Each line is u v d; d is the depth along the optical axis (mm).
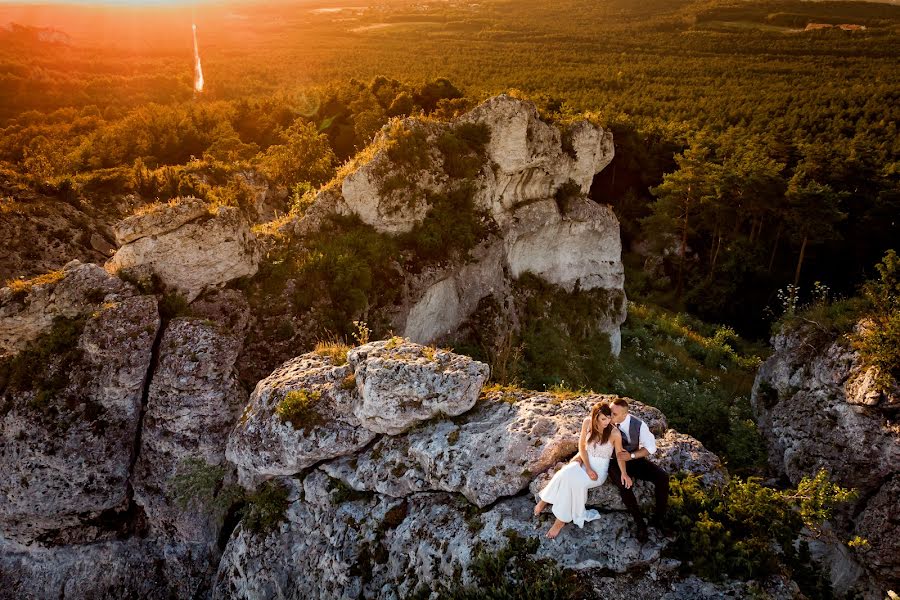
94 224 26188
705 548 7523
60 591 10938
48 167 46625
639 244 54375
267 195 34844
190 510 11211
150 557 11250
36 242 23828
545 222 20922
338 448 10141
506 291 19375
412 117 18641
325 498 10180
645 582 7586
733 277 43562
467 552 8344
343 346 12281
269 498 10719
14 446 10695
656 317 35312
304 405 10359
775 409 17500
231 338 11820
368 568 9328
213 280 13195
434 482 9250
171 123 55594
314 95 64000
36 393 10938
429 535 8867
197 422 11180
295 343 13586
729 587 7363
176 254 12484
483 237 18656
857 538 8672
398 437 9992
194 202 12680
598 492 8211
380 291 15648
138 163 31688
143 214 12336
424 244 17062
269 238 15828
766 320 41469
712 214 46688
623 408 7977
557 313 21547
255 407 10797
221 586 10664
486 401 10305
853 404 14320
